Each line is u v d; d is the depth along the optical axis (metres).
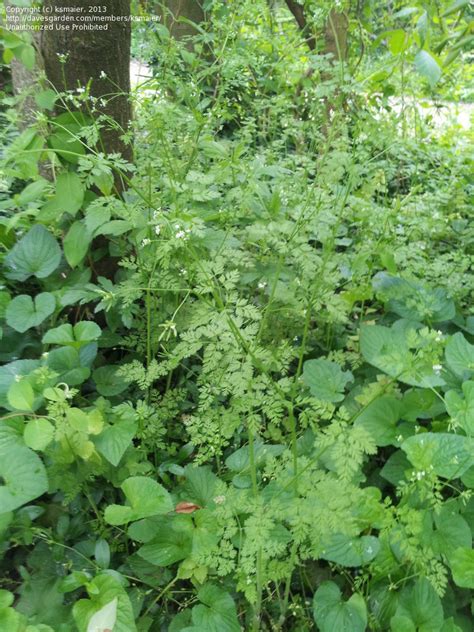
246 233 2.33
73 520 1.98
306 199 2.07
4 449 1.62
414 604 1.65
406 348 2.05
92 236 2.12
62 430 1.66
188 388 2.43
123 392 2.39
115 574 1.72
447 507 1.79
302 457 1.80
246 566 1.58
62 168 2.36
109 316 2.41
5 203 2.35
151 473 2.06
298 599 1.89
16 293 2.57
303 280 2.03
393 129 3.06
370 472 2.21
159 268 2.22
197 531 1.73
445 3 3.07
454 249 3.10
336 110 2.42
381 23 4.39
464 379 2.14
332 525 1.54
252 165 2.43
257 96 3.89
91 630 1.42
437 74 2.32
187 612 1.75
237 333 1.63
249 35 3.73
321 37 3.63
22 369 1.98
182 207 2.08
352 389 2.29
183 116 2.42
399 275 2.40
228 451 2.28
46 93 2.14
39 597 1.74
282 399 1.69
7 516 1.56
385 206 2.73
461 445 1.72
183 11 4.11
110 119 2.20
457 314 2.54
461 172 3.61
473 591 1.86
